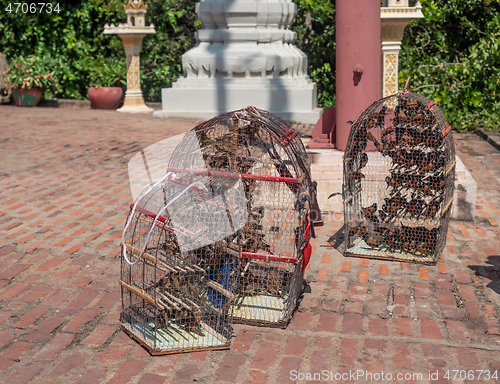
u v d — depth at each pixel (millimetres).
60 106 18531
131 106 17094
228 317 4047
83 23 19500
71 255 5586
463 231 6438
